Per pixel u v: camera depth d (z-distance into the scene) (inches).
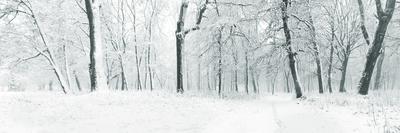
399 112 395.2
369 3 1113.4
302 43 879.7
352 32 1161.4
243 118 420.5
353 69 2322.8
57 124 341.1
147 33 1473.9
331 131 307.9
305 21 874.8
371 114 389.1
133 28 1427.2
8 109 406.0
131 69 1887.3
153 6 1444.4
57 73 770.8
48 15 933.8
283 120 405.1
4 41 852.6
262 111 521.0
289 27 858.8
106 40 1374.3
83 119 365.1
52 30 987.9
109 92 585.9
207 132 318.0
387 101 497.4
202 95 765.3
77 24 1127.6
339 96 725.9
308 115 431.8
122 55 1384.1
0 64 863.7
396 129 286.4
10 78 1131.3
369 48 759.7
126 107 442.0
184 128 331.9
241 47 1330.0
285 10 808.3
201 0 889.5
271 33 892.0
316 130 319.9
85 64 1386.6
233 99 788.0
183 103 510.9
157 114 404.2
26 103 455.8
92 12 603.5
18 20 852.0
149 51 1496.1
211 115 422.6
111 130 317.4
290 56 845.2
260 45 956.6
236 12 991.0
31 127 327.0
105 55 1365.7
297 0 832.3
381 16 725.3
